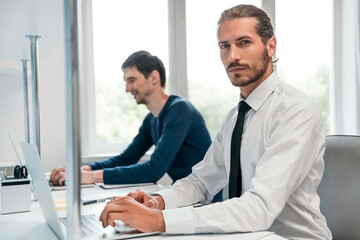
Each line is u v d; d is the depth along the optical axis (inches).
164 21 104.2
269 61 45.4
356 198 49.3
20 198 44.4
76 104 20.6
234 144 45.1
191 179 49.9
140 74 72.2
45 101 87.5
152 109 75.0
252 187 36.4
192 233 34.1
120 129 102.3
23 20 38.7
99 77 99.0
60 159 89.6
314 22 123.2
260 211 34.3
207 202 50.5
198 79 108.7
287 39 119.9
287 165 36.3
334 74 122.6
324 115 125.1
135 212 34.8
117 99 101.3
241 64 43.1
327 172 52.9
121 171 63.4
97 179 63.3
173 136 67.0
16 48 53.7
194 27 107.6
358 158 50.1
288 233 42.2
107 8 98.7
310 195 42.2
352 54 119.3
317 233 41.5
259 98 44.4
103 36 98.7
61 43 88.3
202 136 71.6
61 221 39.5
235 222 33.9
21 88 84.0
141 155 80.8
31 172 39.0
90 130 97.3
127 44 101.1
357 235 48.8
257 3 113.8
